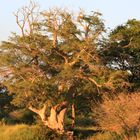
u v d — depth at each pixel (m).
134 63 54.59
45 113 48.00
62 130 46.91
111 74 47.59
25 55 48.03
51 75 48.38
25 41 48.03
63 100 47.66
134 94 40.31
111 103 37.25
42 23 48.59
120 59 53.69
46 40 48.22
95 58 47.84
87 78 47.94
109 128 37.72
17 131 42.47
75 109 55.47
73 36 48.44
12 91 46.44
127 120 36.50
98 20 48.03
